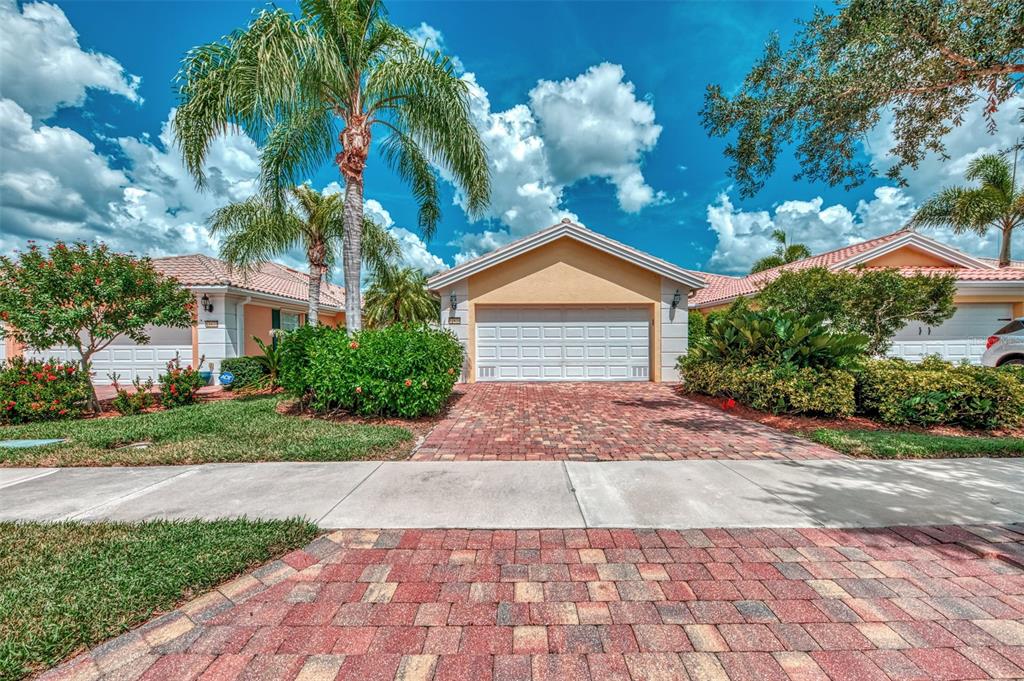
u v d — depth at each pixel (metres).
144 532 3.38
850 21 5.27
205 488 4.41
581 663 2.11
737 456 5.50
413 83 8.98
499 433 6.76
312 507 3.92
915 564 2.96
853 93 5.45
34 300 8.09
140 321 8.98
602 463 5.22
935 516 3.70
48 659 2.12
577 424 7.38
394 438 6.20
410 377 7.54
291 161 10.18
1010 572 2.87
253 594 2.66
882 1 5.06
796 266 18.94
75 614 2.40
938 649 2.19
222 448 5.75
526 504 3.99
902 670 2.05
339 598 2.62
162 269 14.89
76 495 4.22
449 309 12.99
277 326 17.86
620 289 12.90
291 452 5.50
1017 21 4.58
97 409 8.91
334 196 14.73
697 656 2.15
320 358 7.78
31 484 4.55
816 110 5.92
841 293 10.40
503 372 13.13
